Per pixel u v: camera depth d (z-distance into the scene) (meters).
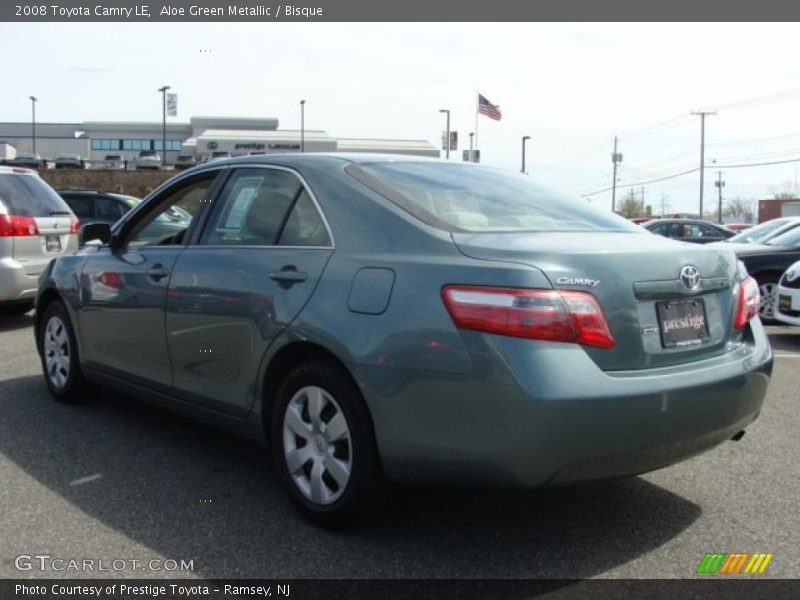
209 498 3.73
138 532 3.35
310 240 3.55
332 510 3.27
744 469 4.23
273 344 3.49
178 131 92.56
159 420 5.02
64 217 8.94
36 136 98.88
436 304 2.95
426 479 3.02
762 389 3.43
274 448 3.57
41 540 3.26
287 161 3.92
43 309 5.54
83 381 5.25
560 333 2.80
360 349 3.09
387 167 3.83
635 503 3.74
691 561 3.14
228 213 4.09
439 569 3.04
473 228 3.33
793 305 8.09
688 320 3.20
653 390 2.89
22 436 4.66
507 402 2.76
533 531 3.40
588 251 2.99
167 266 4.24
